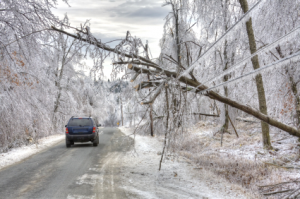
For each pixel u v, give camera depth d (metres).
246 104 6.98
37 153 13.02
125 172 8.52
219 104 15.66
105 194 6.07
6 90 13.26
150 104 7.30
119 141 18.84
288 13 10.53
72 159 11.05
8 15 10.45
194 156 11.48
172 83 6.91
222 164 9.88
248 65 13.04
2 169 9.01
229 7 13.64
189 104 7.09
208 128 18.62
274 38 11.05
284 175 8.10
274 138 13.13
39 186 6.73
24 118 14.12
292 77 10.70
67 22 7.06
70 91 30.19
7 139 14.11
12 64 12.64
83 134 15.43
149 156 11.83
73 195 5.96
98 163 10.11
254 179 8.23
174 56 16.36
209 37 15.10
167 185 7.07
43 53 12.28
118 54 6.53
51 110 19.97
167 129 7.13
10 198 5.74
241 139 14.08
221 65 14.26
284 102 11.46
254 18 11.54
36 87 15.20
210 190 6.75
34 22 9.49
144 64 6.71
